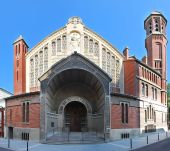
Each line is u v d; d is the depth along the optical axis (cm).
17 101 4106
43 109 3559
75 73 3822
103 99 3791
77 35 4412
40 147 3023
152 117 5188
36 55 4497
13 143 3456
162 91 5975
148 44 6219
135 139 3891
